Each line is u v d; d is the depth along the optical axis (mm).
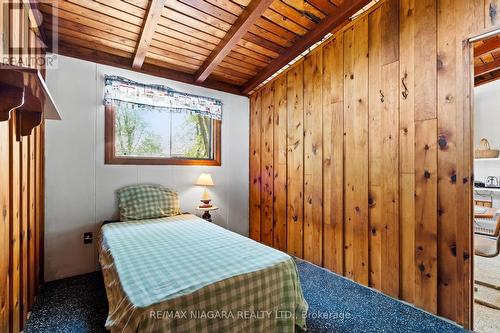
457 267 1731
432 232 1863
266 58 3109
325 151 2727
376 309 1931
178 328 1097
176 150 3369
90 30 2373
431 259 1868
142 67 3018
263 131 3705
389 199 2137
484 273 2615
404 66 2037
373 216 2256
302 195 3021
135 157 2969
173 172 3242
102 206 2723
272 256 1646
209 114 3525
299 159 3072
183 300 1133
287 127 3262
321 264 2748
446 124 1796
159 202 2904
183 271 1398
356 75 2408
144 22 2219
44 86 1102
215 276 1334
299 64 3074
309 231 2918
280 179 3375
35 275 2102
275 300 1468
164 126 3270
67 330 1653
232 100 3824
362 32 2354
